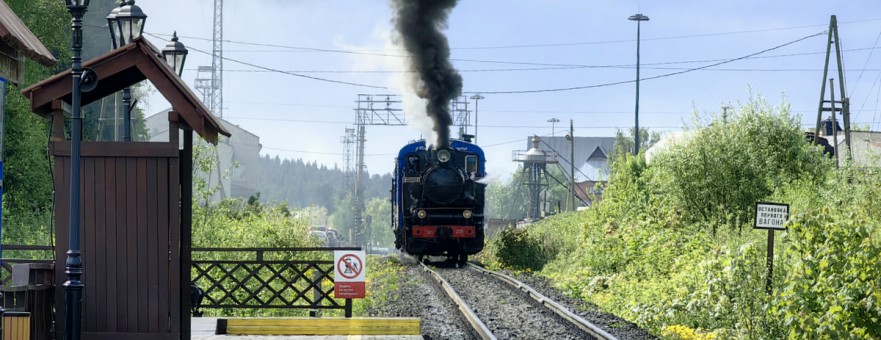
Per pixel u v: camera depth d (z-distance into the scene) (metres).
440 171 89.50
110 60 28.47
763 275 39.53
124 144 29.41
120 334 29.52
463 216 89.69
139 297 29.58
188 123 28.33
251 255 54.94
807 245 33.81
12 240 75.25
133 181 29.53
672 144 77.62
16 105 80.94
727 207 71.62
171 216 29.58
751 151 74.31
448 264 94.00
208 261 39.91
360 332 37.78
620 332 40.44
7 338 24.81
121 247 29.53
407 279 71.75
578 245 86.19
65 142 29.52
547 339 39.09
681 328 40.88
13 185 82.81
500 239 94.12
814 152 81.69
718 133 74.44
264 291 50.72
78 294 28.48
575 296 60.19
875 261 30.81
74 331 28.33
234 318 37.41
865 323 30.41
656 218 69.31
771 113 79.56
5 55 30.80
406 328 38.03
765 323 37.50
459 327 43.34
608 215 89.12
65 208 29.58
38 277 29.55
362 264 38.88
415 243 91.69
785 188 73.50
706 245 56.62
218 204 72.19
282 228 62.28
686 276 49.16
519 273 79.25
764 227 39.81
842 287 31.59
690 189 72.69
